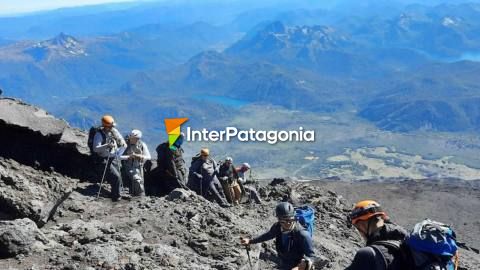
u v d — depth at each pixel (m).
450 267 6.12
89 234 12.73
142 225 14.94
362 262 6.13
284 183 32.38
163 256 11.71
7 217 13.63
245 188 24.95
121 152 19.22
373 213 6.54
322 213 25.38
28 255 11.07
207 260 12.80
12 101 19.47
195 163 21.53
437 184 53.84
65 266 10.55
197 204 17.47
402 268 6.09
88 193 18.09
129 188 19.45
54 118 19.42
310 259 9.22
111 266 10.78
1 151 17.73
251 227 17.05
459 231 37.94
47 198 14.98
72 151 19.30
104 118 18.16
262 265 14.62
